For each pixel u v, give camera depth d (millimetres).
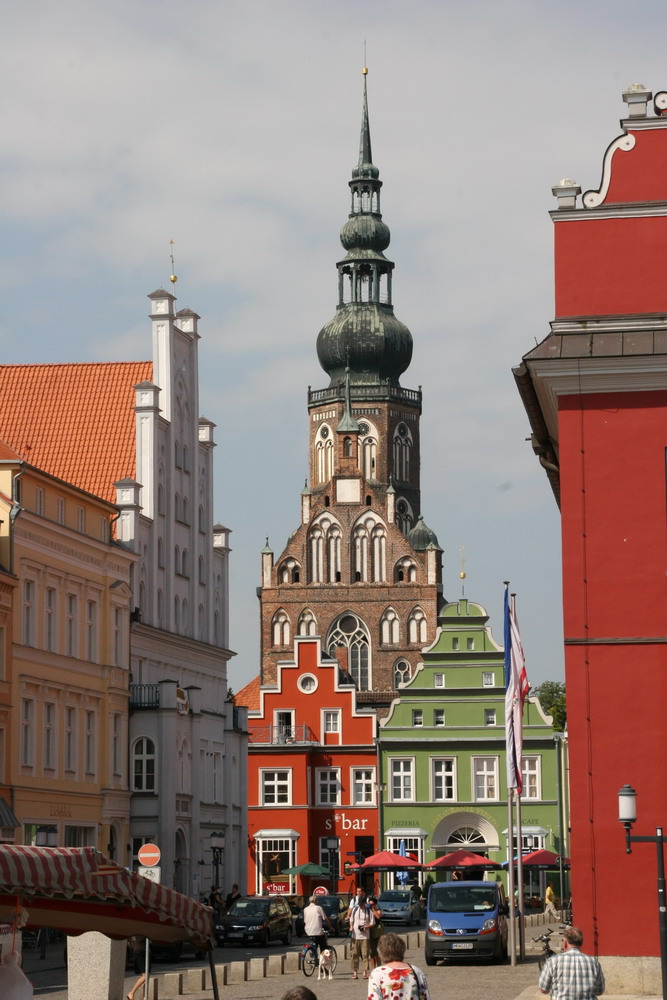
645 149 58281
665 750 55062
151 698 131500
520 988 67250
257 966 80750
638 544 56156
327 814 184250
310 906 83312
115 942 63406
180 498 147625
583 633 56062
